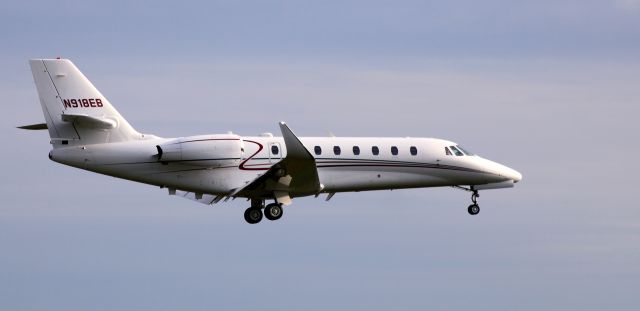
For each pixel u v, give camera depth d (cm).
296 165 10925
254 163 11681
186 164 11450
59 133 11300
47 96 11281
